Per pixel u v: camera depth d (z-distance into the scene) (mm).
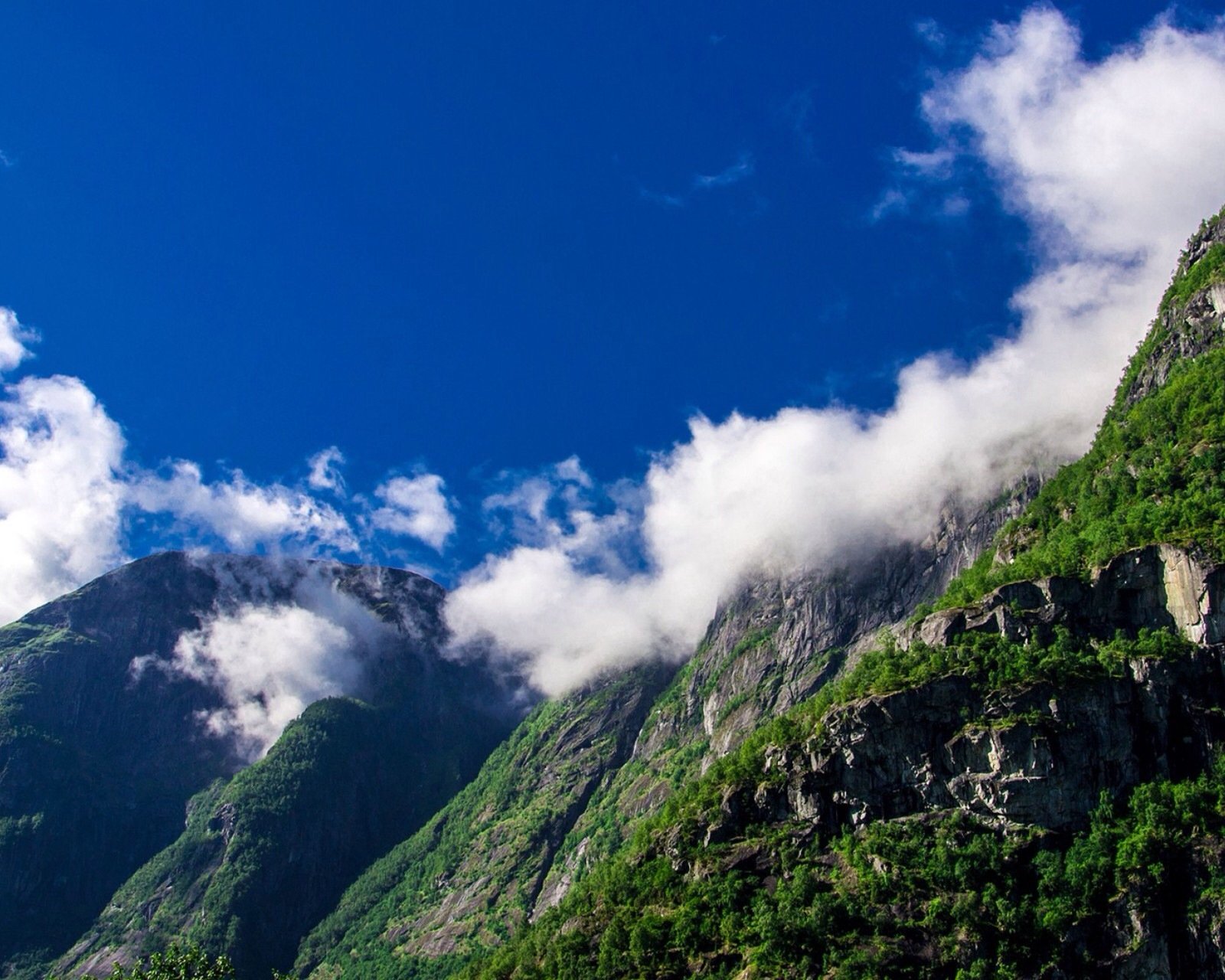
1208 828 175500
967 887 180875
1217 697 191625
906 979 172000
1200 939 166250
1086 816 185250
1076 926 170750
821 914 184625
